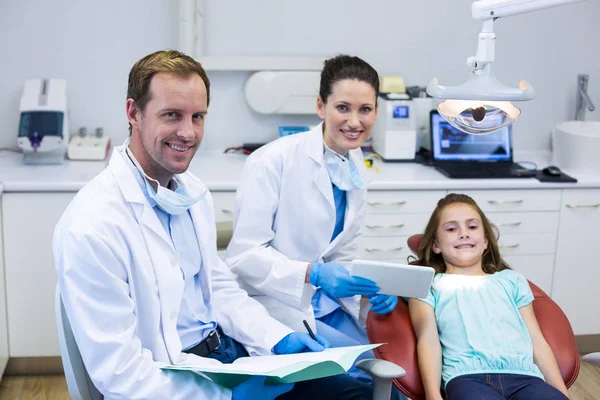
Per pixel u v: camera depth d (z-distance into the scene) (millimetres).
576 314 3234
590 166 3195
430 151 3287
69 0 3180
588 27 3533
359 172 2275
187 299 1757
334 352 1663
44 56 3223
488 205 3068
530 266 3164
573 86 3598
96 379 1541
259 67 3273
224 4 3268
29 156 3043
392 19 3395
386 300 2092
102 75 3277
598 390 2967
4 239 2793
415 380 2012
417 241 2451
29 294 2852
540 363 2080
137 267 1608
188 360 1672
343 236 2258
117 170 1637
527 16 3477
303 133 2209
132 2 3219
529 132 3625
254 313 1914
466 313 2146
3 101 3234
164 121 1585
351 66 2035
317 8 3334
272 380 1668
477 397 1907
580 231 3154
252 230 2148
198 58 3225
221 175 3010
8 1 3141
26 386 2912
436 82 1718
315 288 2146
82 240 1521
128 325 1572
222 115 3400
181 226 1751
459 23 3443
